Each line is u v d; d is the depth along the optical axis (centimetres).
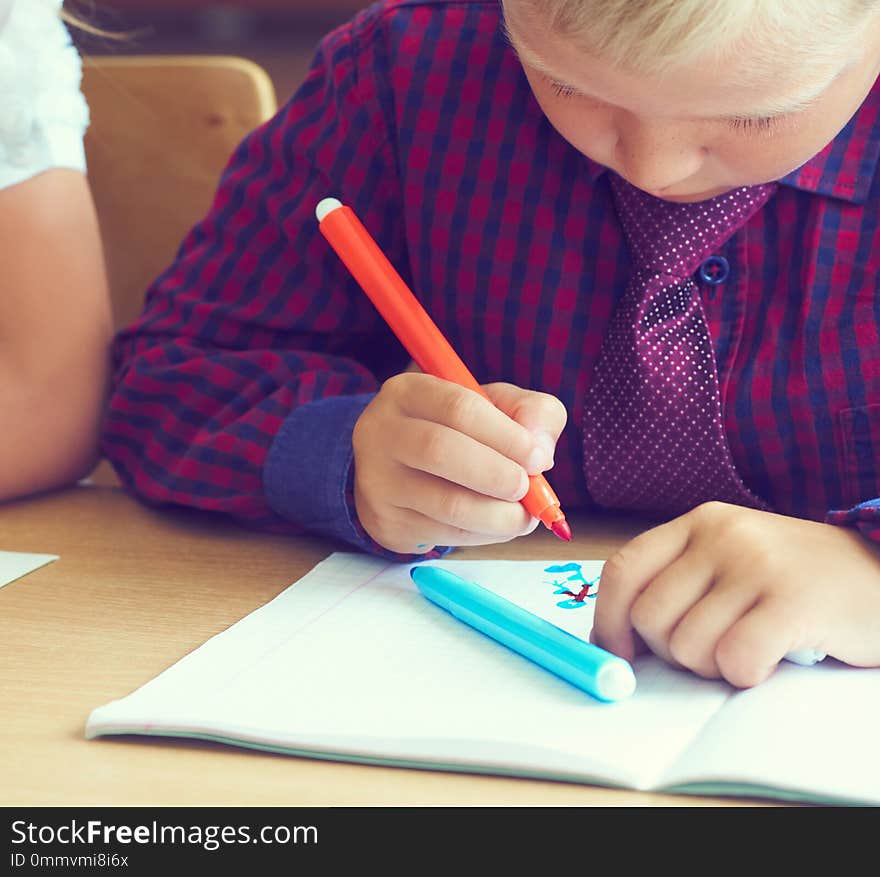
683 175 53
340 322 85
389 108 83
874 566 51
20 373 85
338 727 45
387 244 84
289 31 222
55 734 47
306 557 69
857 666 50
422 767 44
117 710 47
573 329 76
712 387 71
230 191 90
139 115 109
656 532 53
